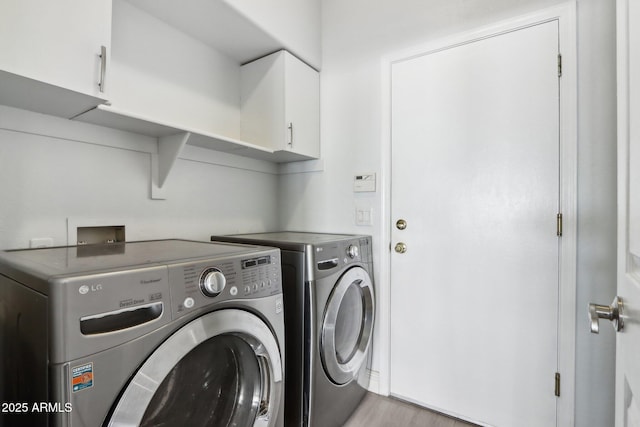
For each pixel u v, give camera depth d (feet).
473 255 5.21
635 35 1.92
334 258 4.77
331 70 6.73
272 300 3.49
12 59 2.62
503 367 4.93
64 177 3.99
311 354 4.25
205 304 2.72
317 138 6.72
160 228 5.04
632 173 1.96
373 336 6.16
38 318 2.04
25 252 3.29
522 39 4.82
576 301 4.40
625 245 2.12
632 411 1.97
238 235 6.01
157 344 2.36
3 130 3.51
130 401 2.18
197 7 4.63
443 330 5.46
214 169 5.92
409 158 5.83
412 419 5.28
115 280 2.17
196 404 3.01
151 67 4.82
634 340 1.82
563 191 4.49
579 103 4.40
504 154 4.95
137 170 4.74
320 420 4.44
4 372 2.50
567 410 4.42
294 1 5.97
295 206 7.22
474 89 5.21
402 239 5.90
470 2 5.28
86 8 3.09
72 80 2.99
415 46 5.77
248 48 5.79
